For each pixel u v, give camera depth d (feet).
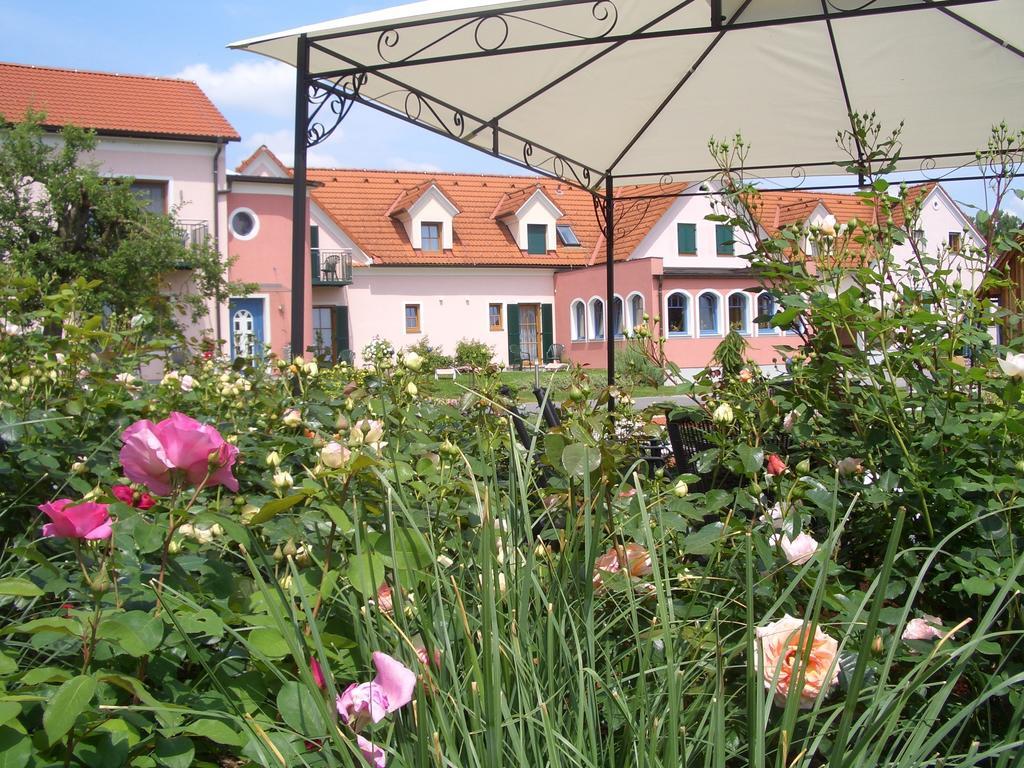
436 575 3.77
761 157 20.98
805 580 4.47
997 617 4.56
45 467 5.97
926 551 5.16
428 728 3.30
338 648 3.96
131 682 2.96
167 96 77.61
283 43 12.88
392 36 12.53
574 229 111.75
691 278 100.37
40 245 61.26
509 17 13.09
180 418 3.77
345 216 101.81
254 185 79.71
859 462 5.58
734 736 3.69
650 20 14.05
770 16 14.26
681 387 6.68
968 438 5.31
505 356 104.88
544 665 3.73
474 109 16.94
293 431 7.27
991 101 17.48
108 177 68.18
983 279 6.68
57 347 8.86
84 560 3.86
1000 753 3.26
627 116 18.47
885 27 15.16
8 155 63.46
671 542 5.18
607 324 21.02
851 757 2.95
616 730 3.78
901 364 5.69
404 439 6.20
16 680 3.07
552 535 4.78
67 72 76.28
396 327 99.60
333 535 4.42
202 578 4.22
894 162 8.79
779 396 6.37
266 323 80.69
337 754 3.25
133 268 63.93
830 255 6.95
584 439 4.46
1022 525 4.88
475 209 108.88
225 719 3.34
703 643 4.00
